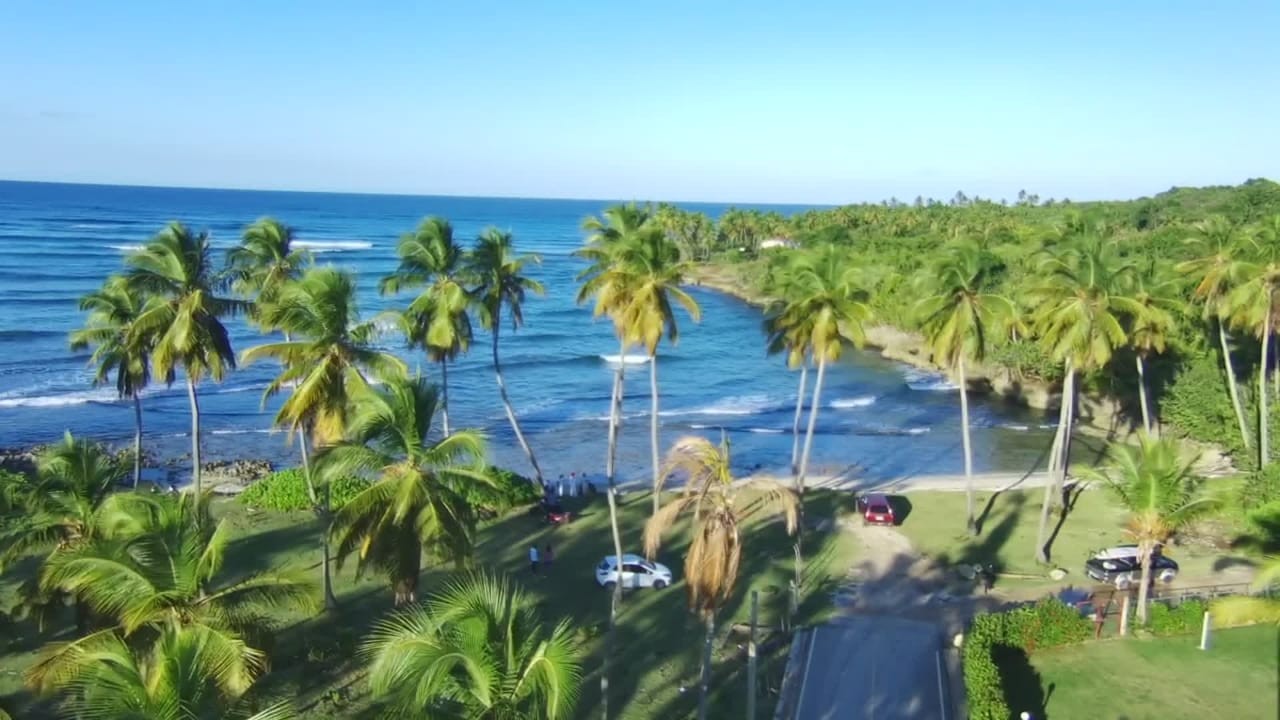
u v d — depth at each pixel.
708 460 19.69
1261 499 36.56
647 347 35.16
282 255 39.34
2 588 30.30
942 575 33.75
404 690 14.55
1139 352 50.34
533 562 33.41
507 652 15.25
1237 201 117.75
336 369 29.55
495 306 41.59
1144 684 25.69
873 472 51.78
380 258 159.62
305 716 22.73
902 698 24.42
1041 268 38.16
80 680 16.14
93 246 154.12
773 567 34.25
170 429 59.31
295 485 39.88
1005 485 47.78
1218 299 46.25
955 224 143.62
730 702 24.20
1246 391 51.91
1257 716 23.92
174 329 32.25
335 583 31.62
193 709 15.04
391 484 23.28
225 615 17.64
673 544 36.78
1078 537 38.38
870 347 97.25
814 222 168.38
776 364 87.38
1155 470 27.98
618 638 28.00
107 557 17.25
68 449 24.25
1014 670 26.59
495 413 66.25
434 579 32.19
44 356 76.31
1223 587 32.34
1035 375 69.56
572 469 51.91
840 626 28.91
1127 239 98.81
